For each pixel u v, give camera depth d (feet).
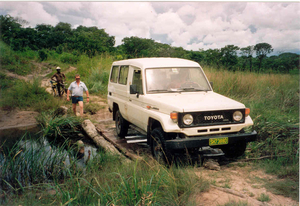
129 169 14.64
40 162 15.89
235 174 14.79
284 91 35.42
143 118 18.10
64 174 15.64
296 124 21.24
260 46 107.14
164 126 14.92
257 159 16.83
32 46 245.04
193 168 15.21
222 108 15.55
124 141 22.20
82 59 71.05
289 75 48.14
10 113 33.60
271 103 30.81
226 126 15.61
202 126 15.21
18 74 67.51
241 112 16.03
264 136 19.58
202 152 17.35
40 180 15.02
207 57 116.78
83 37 125.29
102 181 13.50
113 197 11.09
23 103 36.81
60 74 43.06
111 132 25.57
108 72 56.34
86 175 14.71
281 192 12.35
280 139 19.44
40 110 34.86
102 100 43.01
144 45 239.71
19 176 15.33
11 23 187.42
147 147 20.42
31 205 11.91
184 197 11.50
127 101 21.25
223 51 113.29
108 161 16.67
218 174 14.82
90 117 32.53
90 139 24.98
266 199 11.56
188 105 15.25
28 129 27.86
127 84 21.26
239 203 10.93
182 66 19.58
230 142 15.34
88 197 11.56
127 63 22.27
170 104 15.60
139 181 12.83
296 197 11.75
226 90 35.19
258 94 34.37
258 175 14.58
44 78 66.85
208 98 17.12
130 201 10.87
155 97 17.48
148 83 18.34
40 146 19.79
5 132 26.58
